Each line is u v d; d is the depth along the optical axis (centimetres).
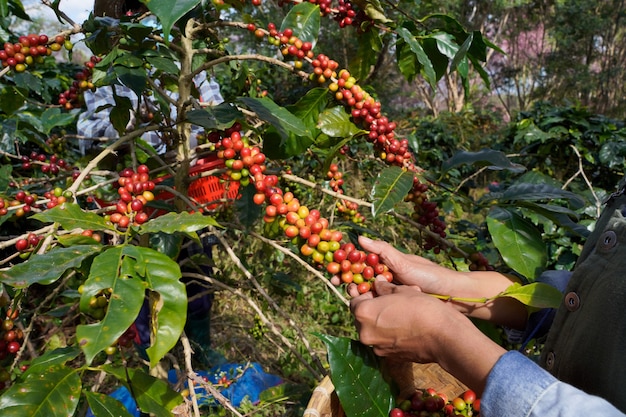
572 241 336
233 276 372
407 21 174
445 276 145
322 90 156
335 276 134
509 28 2020
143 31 134
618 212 98
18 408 90
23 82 194
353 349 123
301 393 189
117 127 183
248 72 204
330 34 1027
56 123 224
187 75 154
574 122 415
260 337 290
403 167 165
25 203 144
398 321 108
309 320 390
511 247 152
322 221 133
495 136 951
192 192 194
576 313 96
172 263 101
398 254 144
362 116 158
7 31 226
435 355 104
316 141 166
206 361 294
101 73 164
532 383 83
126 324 88
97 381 159
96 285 94
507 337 165
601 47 1970
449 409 138
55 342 253
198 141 241
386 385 125
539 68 1988
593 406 75
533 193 159
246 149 136
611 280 89
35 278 93
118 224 118
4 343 119
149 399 108
